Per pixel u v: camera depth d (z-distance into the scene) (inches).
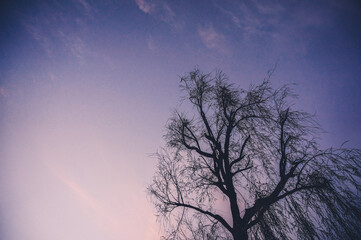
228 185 259.3
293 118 244.1
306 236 192.5
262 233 206.2
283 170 232.2
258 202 221.3
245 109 274.4
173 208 260.2
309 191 207.9
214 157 282.4
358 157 204.4
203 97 303.7
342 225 185.6
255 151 267.7
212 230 234.4
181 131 305.6
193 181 271.6
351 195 194.7
